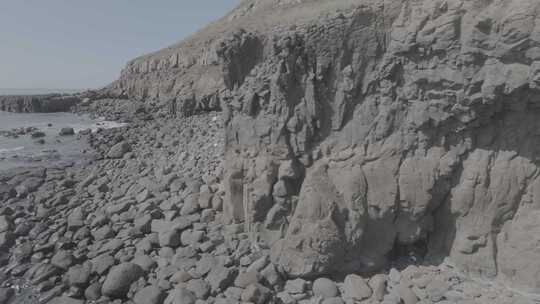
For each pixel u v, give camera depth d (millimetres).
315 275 10398
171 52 50375
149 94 50875
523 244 8922
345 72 10547
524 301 8539
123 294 10969
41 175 22719
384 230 10633
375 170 10438
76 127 42812
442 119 9523
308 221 10484
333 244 10148
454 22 8734
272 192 11703
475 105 8891
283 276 10734
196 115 35312
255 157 12109
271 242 11719
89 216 16094
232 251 12148
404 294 9484
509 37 7988
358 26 10312
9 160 27641
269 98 11570
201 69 40406
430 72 9352
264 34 12070
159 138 29984
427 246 10969
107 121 45438
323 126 11203
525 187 9047
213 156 20297
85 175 22797
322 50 10664
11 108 60656
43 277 12164
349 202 10461
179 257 12070
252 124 12117
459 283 9594
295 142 11273
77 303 10805
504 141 9242
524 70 8031
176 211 15156
